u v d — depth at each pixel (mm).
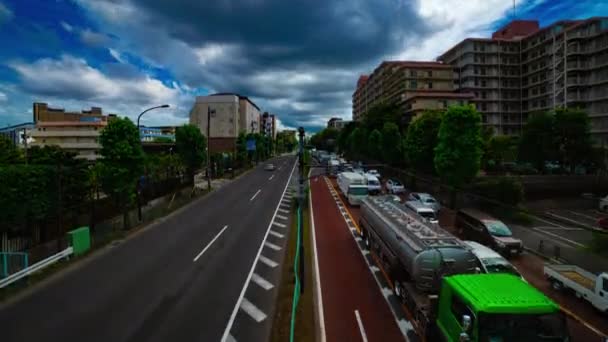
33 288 13211
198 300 12336
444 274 10914
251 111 106688
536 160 43406
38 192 17797
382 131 50656
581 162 42344
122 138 21719
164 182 34344
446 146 27562
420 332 9898
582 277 13297
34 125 82062
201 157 37844
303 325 10562
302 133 13922
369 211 18891
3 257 13594
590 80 58562
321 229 23359
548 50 67062
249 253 17609
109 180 21297
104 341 9750
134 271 15039
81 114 99312
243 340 9930
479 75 74062
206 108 91250
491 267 13375
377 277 14875
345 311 11883
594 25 57844
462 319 7496
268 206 30516
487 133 49344
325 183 48344
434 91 72938
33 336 9938
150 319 10984
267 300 12477
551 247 19547
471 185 30500
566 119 40781
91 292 12883
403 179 46531
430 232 13016
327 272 15438
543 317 7020
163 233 21438
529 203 35375
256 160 79250
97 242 18609
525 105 74750
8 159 30484
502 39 74250
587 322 11094
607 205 31766
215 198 34688
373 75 99688
